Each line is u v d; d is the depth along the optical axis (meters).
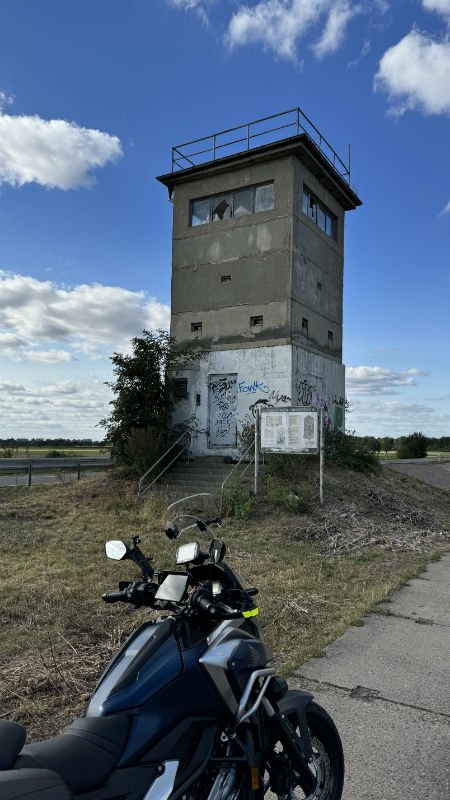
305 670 5.07
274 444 14.37
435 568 9.30
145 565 3.02
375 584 8.21
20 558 9.68
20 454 32.72
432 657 5.39
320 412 13.93
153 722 2.36
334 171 19.80
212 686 2.57
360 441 18.41
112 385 17.56
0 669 5.14
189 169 19.39
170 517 12.84
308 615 6.71
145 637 2.57
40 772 1.92
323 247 20.02
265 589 7.74
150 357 17.61
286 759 2.88
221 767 2.63
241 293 18.50
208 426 18.36
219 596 2.98
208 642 2.68
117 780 2.16
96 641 5.89
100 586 7.86
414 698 4.55
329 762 3.12
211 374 18.53
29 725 4.18
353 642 5.77
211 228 19.27
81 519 12.91
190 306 19.42
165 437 17.52
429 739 3.94
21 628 6.23
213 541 3.20
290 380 17.28
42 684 4.77
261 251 18.27
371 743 3.88
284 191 18.08
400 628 6.22
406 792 3.37
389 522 13.03
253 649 2.78
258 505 13.60
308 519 12.65
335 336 20.67
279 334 17.72
